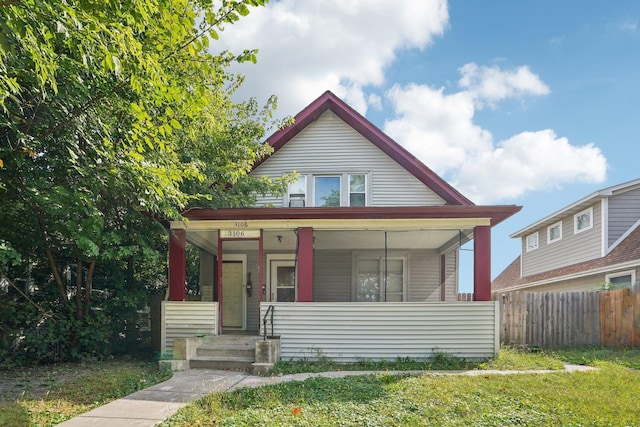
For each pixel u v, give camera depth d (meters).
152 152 8.56
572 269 17.64
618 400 6.22
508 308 12.76
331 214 10.20
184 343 9.20
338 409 5.70
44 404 6.33
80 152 7.65
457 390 6.64
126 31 5.14
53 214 8.23
